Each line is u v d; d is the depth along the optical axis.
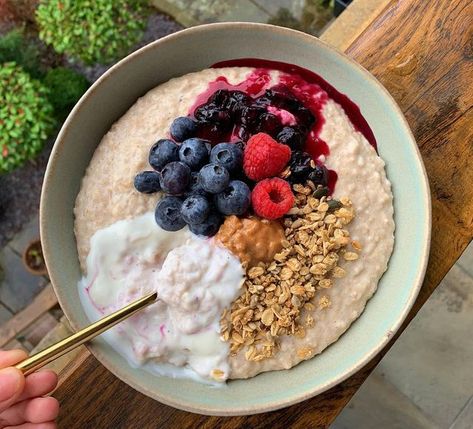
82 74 0.45
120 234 0.24
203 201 0.23
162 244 0.24
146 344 0.24
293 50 0.25
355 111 0.26
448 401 0.41
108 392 0.26
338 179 0.25
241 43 0.25
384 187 0.25
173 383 0.24
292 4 0.44
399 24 0.28
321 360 0.25
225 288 0.24
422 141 0.27
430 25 0.28
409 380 0.42
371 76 0.25
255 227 0.24
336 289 0.25
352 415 0.42
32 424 0.24
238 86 0.26
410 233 0.25
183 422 0.26
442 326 0.41
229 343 0.24
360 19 0.31
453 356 0.41
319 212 0.24
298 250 0.24
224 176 0.23
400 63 0.27
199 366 0.24
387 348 0.27
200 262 0.24
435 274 0.27
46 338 0.36
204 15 0.45
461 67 0.27
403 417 0.42
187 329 0.24
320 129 0.26
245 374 0.24
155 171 0.24
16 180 0.45
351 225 0.25
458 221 0.27
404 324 0.27
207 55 0.26
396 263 0.25
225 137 0.25
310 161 0.25
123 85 0.25
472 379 0.41
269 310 0.24
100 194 0.25
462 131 0.27
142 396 0.27
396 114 0.25
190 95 0.26
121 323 0.24
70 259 0.25
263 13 0.44
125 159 0.25
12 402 0.21
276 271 0.24
